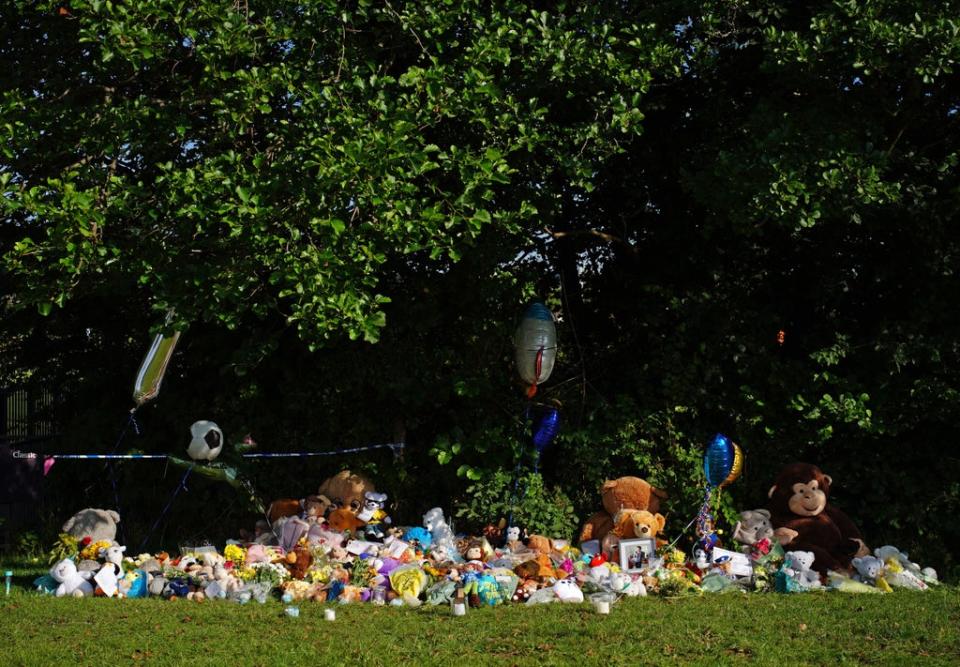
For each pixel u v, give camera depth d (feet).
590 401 40.22
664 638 24.44
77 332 43.16
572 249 43.34
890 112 35.22
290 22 33.86
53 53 37.50
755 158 33.63
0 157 34.32
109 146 33.14
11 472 47.70
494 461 38.63
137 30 30.14
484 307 39.65
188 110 34.53
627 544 33.71
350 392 39.65
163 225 32.58
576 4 36.94
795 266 41.06
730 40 37.96
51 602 29.78
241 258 32.04
